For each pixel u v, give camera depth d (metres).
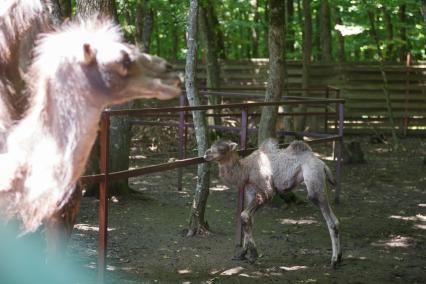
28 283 3.19
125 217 7.17
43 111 1.80
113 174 4.44
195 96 6.49
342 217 7.67
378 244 6.52
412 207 8.32
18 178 1.79
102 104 1.80
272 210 7.86
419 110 15.41
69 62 1.78
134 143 12.39
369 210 8.08
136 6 12.97
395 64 15.32
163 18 16.38
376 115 15.35
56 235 2.33
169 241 6.25
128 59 1.78
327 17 15.84
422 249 6.38
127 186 8.12
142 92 1.81
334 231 5.68
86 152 1.81
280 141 10.25
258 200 5.77
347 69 15.24
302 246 6.33
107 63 1.76
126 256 5.67
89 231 6.39
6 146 1.92
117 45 1.80
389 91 15.34
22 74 2.15
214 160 5.66
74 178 1.81
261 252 6.06
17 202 1.81
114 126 7.84
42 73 1.82
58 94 1.78
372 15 14.69
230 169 5.76
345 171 10.81
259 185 5.76
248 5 16.77
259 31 19.97
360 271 5.59
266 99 8.14
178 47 20.34
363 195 8.98
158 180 9.55
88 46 1.74
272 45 8.05
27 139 1.80
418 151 13.27
